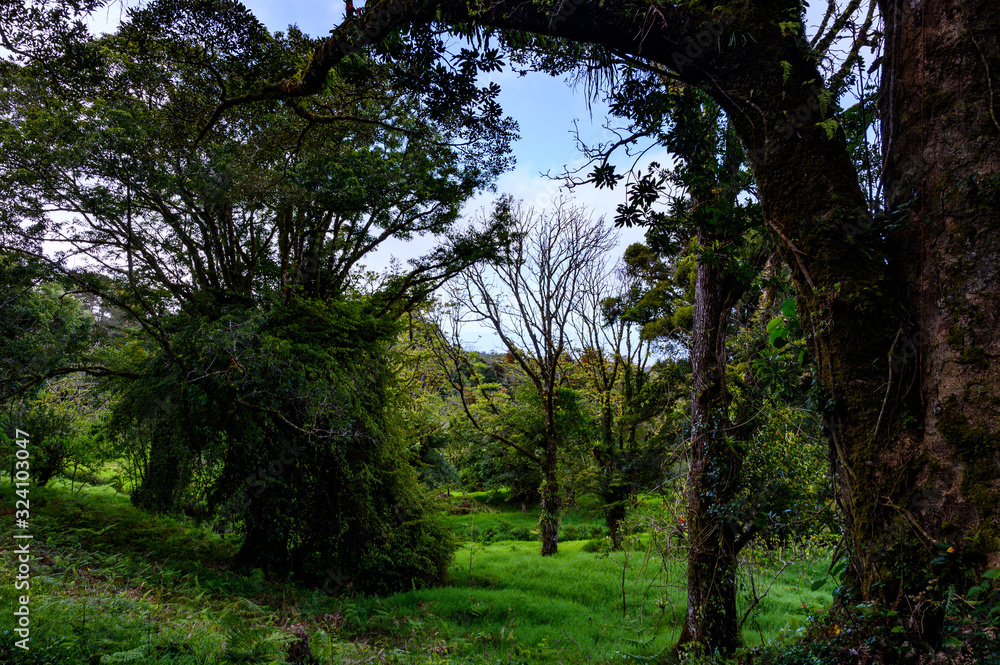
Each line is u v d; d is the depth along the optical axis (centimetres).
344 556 1077
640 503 833
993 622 206
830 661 270
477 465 2328
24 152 723
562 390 1766
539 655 722
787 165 323
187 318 1009
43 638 345
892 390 275
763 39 336
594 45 421
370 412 1183
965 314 257
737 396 620
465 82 498
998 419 242
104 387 1059
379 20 429
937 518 251
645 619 912
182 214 955
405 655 620
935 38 285
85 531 888
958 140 271
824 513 454
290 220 1167
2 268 811
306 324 1096
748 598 644
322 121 812
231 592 832
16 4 657
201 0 789
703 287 658
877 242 291
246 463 1005
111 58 852
